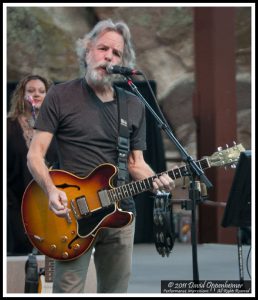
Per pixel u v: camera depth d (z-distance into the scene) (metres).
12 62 21.89
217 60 18.23
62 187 8.17
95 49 8.30
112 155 8.27
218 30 18.27
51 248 8.27
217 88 18.23
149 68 22.50
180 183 9.02
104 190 8.18
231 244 17.91
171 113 22.25
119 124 8.27
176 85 22.31
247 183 8.28
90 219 8.19
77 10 22.61
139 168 8.59
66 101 8.15
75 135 8.16
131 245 8.34
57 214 7.95
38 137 8.16
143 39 22.55
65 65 22.09
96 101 8.23
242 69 22.34
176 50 22.53
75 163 8.20
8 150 12.14
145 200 18.59
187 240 18.72
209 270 14.35
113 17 22.55
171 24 22.52
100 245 8.38
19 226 13.56
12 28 21.95
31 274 9.44
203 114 18.38
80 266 8.22
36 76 11.18
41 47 22.05
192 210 8.52
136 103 8.52
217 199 17.80
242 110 22.09
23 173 12.40
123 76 8.48
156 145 18.41
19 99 11.38
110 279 8.39
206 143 18.33
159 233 8.23
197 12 18.44
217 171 17.80
